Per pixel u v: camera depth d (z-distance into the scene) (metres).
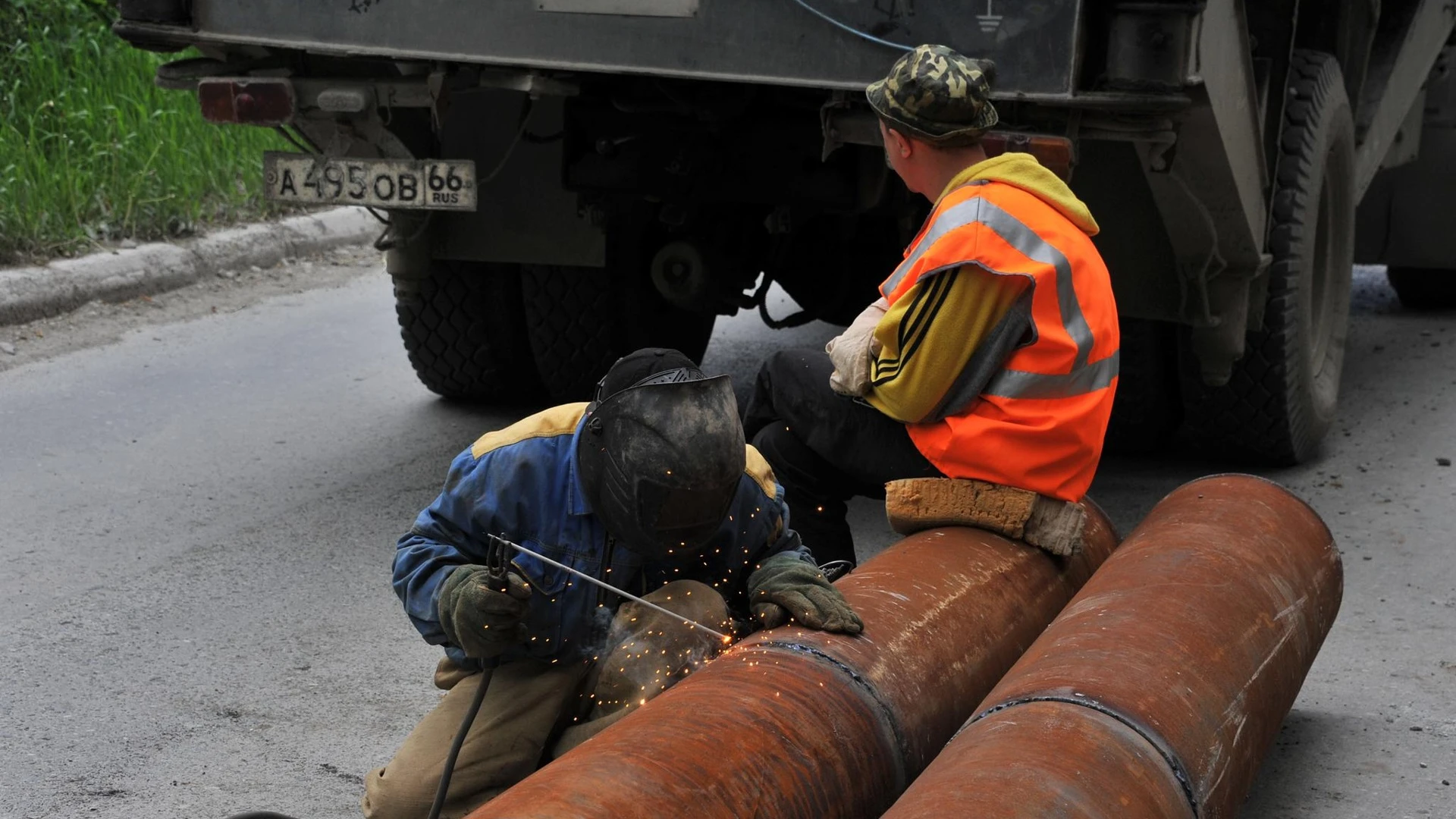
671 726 2.19
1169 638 2.67
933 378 3.10
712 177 4.72
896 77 3.21
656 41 4.08
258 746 3.44
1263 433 5.40
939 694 2.60
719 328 7.99
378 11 4.28
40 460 5.46
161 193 9.01
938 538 3.11
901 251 5.46
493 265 5.89
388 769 2.74
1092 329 3.08
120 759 3.36
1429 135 7.47
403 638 4.05
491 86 4.37
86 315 7.61
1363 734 3.55
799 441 3.54
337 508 5.04
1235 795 2.53
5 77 9.74
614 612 2.70
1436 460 5.71
